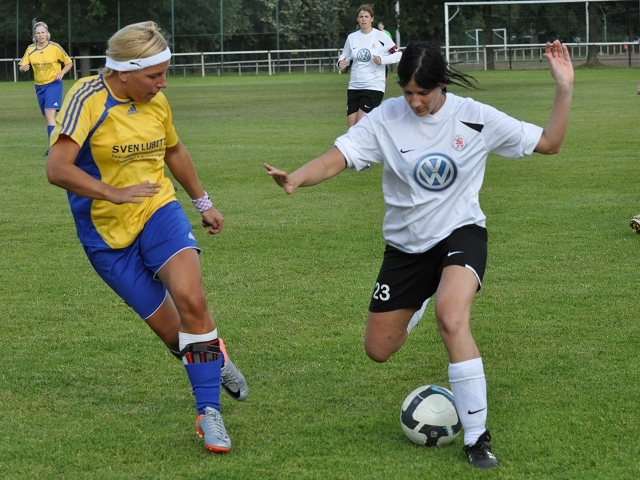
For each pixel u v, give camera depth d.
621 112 21.36
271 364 5.45
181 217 4.46
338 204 10.84
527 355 5.49
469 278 4.12
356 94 15.95
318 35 49.56
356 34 15.82
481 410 4.01
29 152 16.47
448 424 4.22
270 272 7.66
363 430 4.45
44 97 16.81
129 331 6.18
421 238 4.33
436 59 4.07
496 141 4.31
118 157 4.32
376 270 7.66
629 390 4.85
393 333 4.51
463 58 47.22
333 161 4.36
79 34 48.22
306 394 4.95
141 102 4.33
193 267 4.30
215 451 4.16
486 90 29.39
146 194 4.12
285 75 48.19
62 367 5.45
